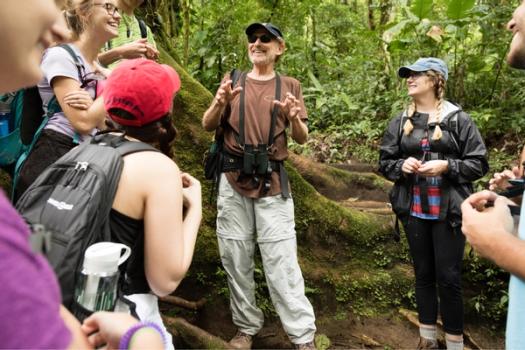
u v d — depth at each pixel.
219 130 3.03
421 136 3.01
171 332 2.98
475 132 2.92
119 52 2.49
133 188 1.42
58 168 1.42
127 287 1.47
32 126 2.10
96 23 2.15
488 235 1.14
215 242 3.52
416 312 3.80
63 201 1.32
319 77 7.51
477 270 3.81
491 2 5.46
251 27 2.99
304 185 3.89
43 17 0.65
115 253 1.23
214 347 3.00
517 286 1.09
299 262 3.77
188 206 1.71
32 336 0.49
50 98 2.05
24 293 0.50
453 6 5.13
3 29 0.62
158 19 4.38
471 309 3.76
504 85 5.39
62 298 1.22
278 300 3.05
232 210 3.04
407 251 4.00
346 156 5.84
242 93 3.00
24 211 1.34
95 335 0.94
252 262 3.15
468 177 2.88
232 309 3.19
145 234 1.44
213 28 5.07
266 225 2.99
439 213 2.93
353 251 3.94
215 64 5.17
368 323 3.73
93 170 1.38
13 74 0.65
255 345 3.38
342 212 3.97
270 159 3.00
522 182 1.36
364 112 6.33
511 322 1.09
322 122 6.58
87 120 1.96
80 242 1.27
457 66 5.56
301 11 5.92
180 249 1.46
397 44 5.91
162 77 1.56
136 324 0.90
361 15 9.66
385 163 3.17
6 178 2.80
